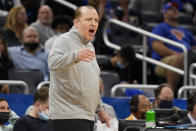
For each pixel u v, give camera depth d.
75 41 10.40
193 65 20.66
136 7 27.02
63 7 23.17
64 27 21.17
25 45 19.58
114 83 18.72
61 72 10.24
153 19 26.45
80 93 10.30
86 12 10.41
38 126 13.49
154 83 21.20
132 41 22.98
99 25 21.83
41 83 16.98
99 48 21.69
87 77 10.38
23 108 16.91
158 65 20.17
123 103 17.48
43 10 21.34
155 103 16.69
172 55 21.31
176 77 20.56
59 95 10.34
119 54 19.61
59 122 10.33
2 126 13.60
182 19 28.33
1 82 16.84
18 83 17.00
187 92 20.08
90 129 10.53
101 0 22.28
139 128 10.50
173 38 22.53
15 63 19.50
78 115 10.28
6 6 23.28
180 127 10.21
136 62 20.28
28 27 19.62
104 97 17.44
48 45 19.75
